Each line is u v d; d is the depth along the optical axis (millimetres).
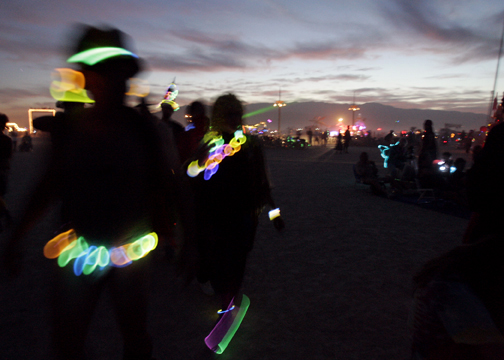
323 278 3812
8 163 5422
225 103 2711
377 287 3580
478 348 1117
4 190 5383
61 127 1622
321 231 5633
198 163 2711
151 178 1794
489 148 1227
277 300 3312
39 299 3307
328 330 2803
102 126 1639
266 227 5895
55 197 1676
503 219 1182
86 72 1614
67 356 1633
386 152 10508
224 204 2680
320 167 16422
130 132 1692
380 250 4707
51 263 1626
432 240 5164
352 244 4965
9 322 2902
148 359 1875
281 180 11914
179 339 2693
